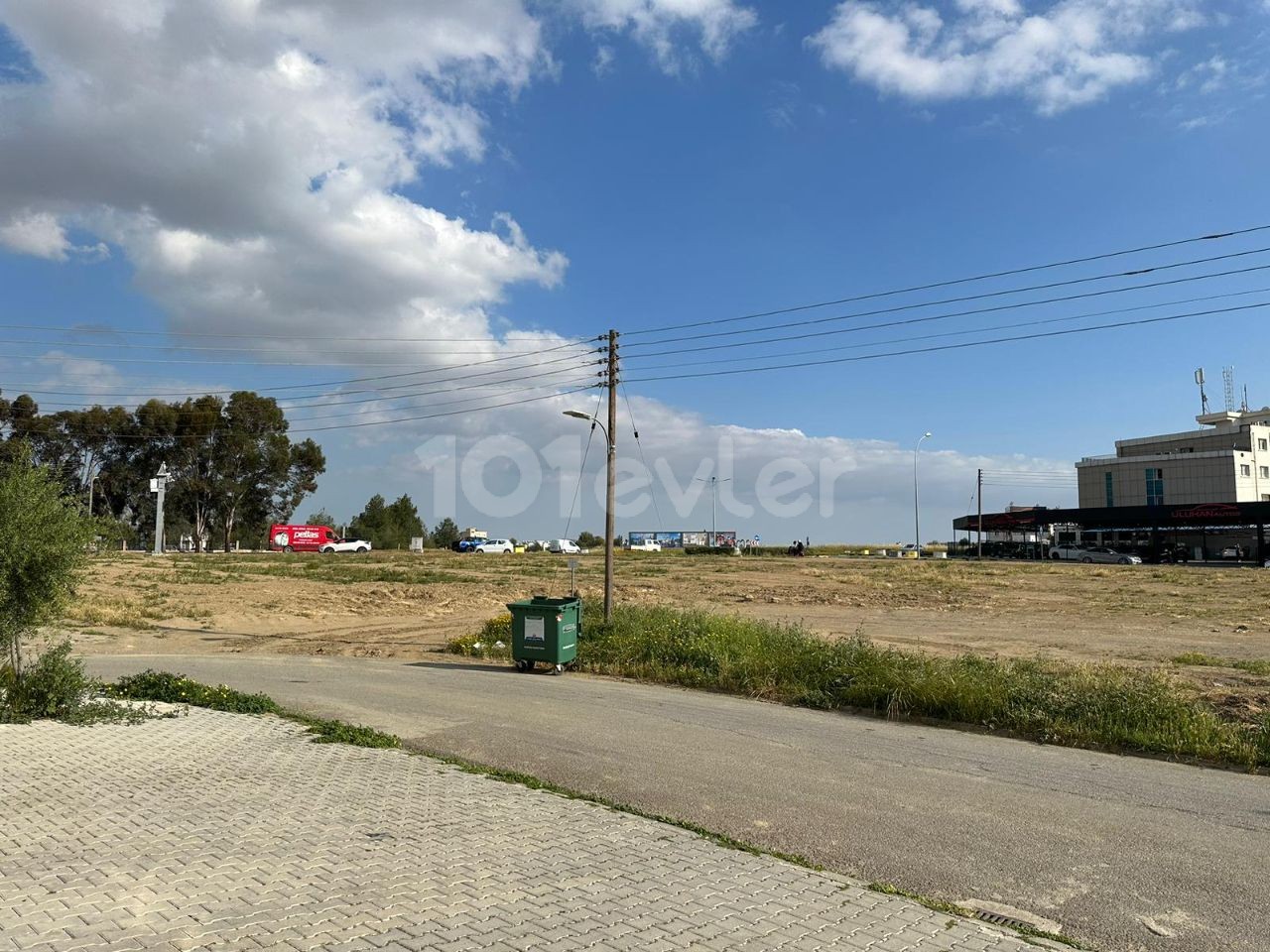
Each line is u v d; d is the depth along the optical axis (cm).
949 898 543
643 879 534
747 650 1600
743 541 13200
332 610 3147
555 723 1133
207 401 8881
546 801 727
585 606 2139
